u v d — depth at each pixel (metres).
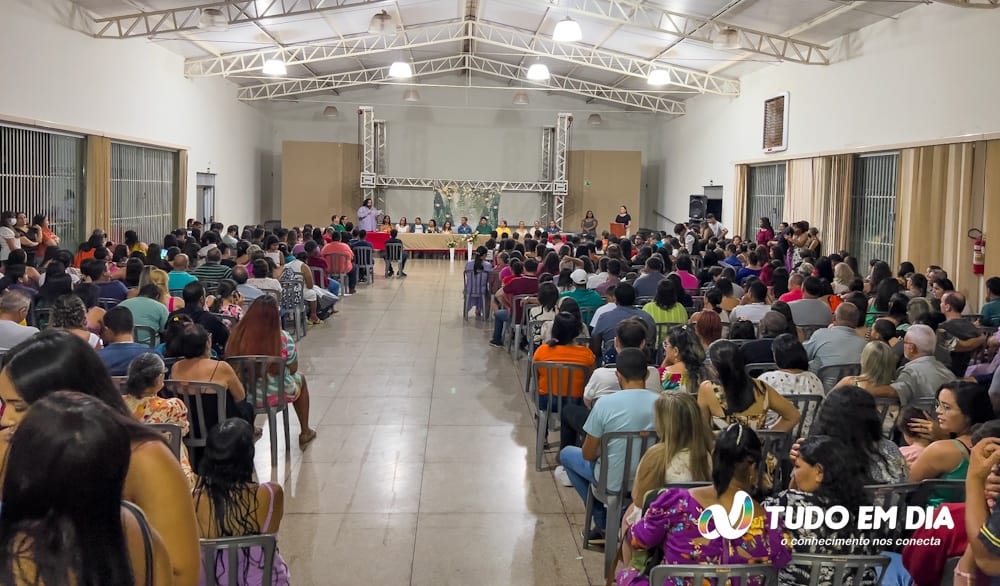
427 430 5.64
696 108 18.36
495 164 21.80
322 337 9.01
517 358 7.86
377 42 16.00
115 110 11.50
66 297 4.42
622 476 3.54
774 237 12.57
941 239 9.02
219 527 2.56
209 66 15.27
